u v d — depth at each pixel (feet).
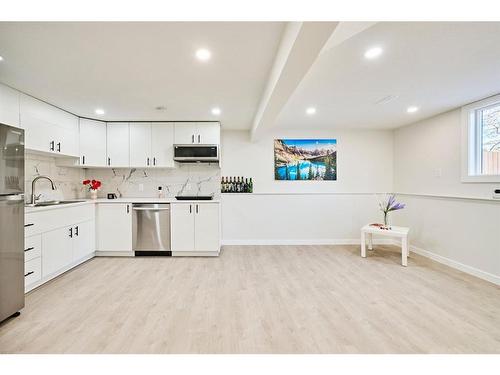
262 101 10.05
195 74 8.12
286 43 5.65
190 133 14.05
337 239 16.26
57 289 9.23
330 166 16.33
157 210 13.26
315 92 9.64
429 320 7.19
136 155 14.03
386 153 16.38
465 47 6.43
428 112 12.41
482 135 10.96
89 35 5.99
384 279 10.21
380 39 6.04
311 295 8.77
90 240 12.71
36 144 10.37
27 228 8.82
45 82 8.77
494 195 10.01
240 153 16.20
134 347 6.02
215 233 13.33
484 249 10.37
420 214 13.97
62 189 13.30
